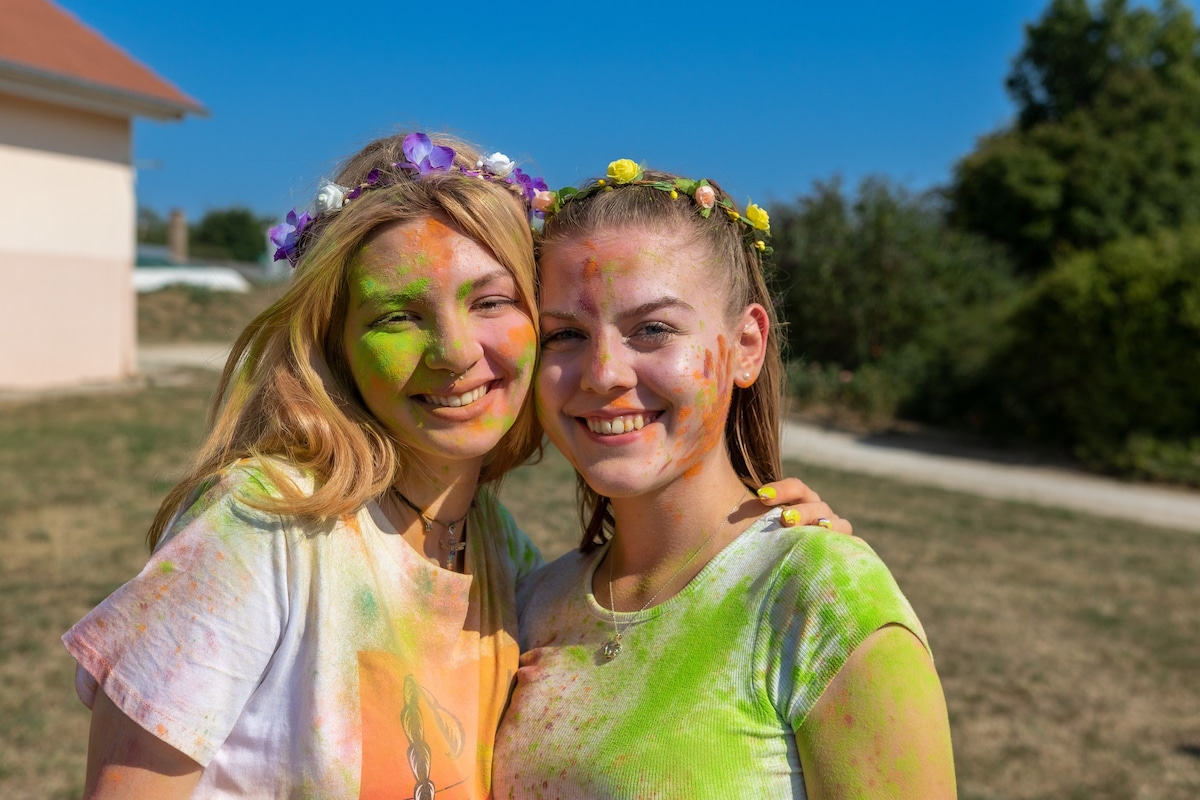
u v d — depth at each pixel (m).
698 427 1.69
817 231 17.58
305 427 1.63
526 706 1.71
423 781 1.57
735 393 1.94
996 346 14.45
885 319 17.16
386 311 1.64
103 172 15.85
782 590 1.55
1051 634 6.00
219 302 29.03
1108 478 12.09
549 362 1.74
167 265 35.84
